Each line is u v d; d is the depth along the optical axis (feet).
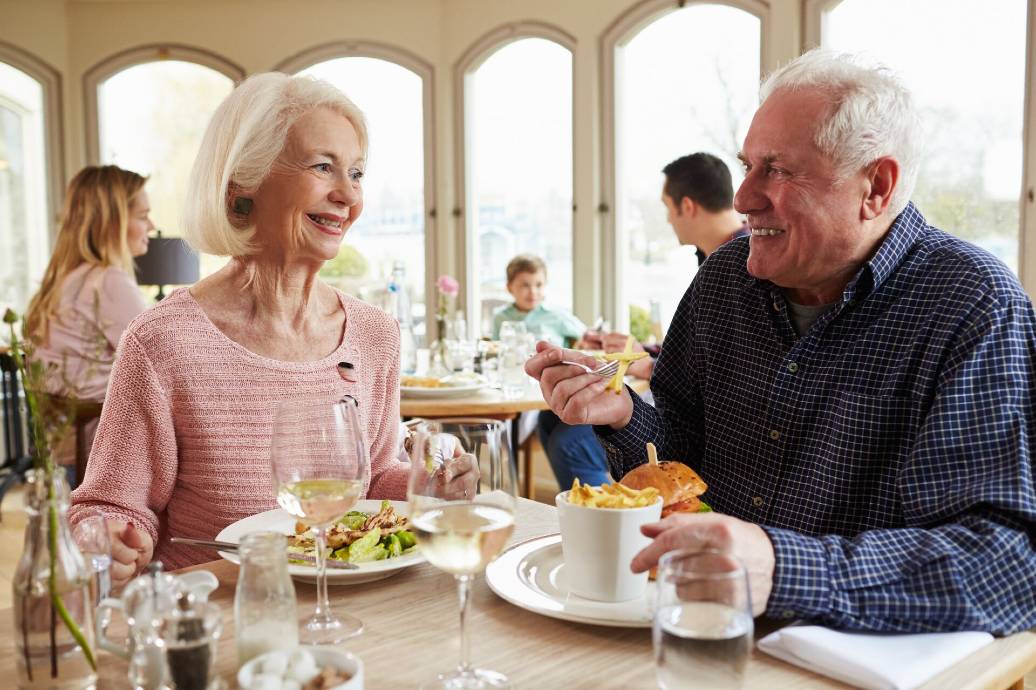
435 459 2.84
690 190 11.49
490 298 18.34
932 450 3.78
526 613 3.32
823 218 4.22
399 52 18.42
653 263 16.07
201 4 18.60
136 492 4.54
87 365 9.64
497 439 2.89
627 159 16.24
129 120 19.06
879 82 4.18
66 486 2.66
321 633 3.08
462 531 2.62
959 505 3.58
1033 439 3.71
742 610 2.37
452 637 3.10
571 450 12.48
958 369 3.89
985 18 11.56
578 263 16.66
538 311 15.49
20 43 18.21
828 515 4.40
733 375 4.90
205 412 4.62
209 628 2.39
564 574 3.60
